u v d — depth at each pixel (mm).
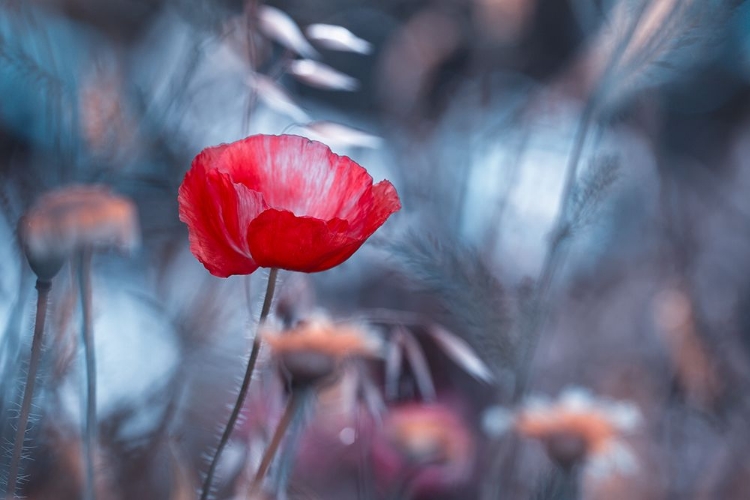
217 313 986
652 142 1102
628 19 922
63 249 794
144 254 1029
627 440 1057
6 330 903
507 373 912
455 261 900
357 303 1146
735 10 910
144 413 962
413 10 1572
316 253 778
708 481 1093
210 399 969
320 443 958
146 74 1075
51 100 927
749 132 1523
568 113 1099
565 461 905
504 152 1164
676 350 1057
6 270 942
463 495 1049
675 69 917
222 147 797
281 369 862
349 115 1597
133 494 934
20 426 792
